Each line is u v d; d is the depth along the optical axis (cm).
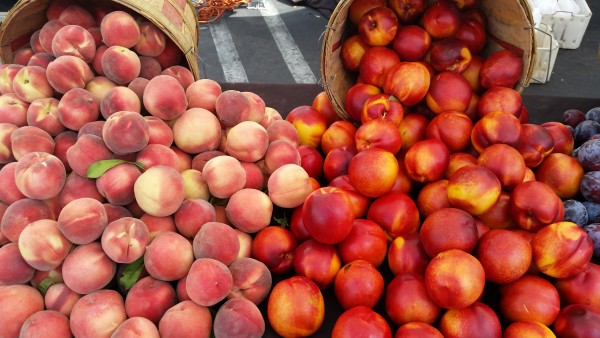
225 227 102
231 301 95
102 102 117
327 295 111
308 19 442
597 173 121
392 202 117
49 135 115
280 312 97
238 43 399
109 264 95
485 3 150
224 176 111
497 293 105
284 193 114
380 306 108
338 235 104
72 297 95
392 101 138
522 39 136
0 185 105
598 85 323
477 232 102
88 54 128
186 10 154
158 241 96
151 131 113
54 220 103
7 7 426
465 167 113
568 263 96
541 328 90
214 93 128
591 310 93
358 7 149
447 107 137
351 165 122
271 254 110
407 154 129
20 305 92
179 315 90
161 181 100
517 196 109
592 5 448
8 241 103
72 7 140
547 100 172
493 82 140
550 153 132
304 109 156
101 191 102
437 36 145
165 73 136
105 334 90
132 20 131
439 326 97
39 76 122
